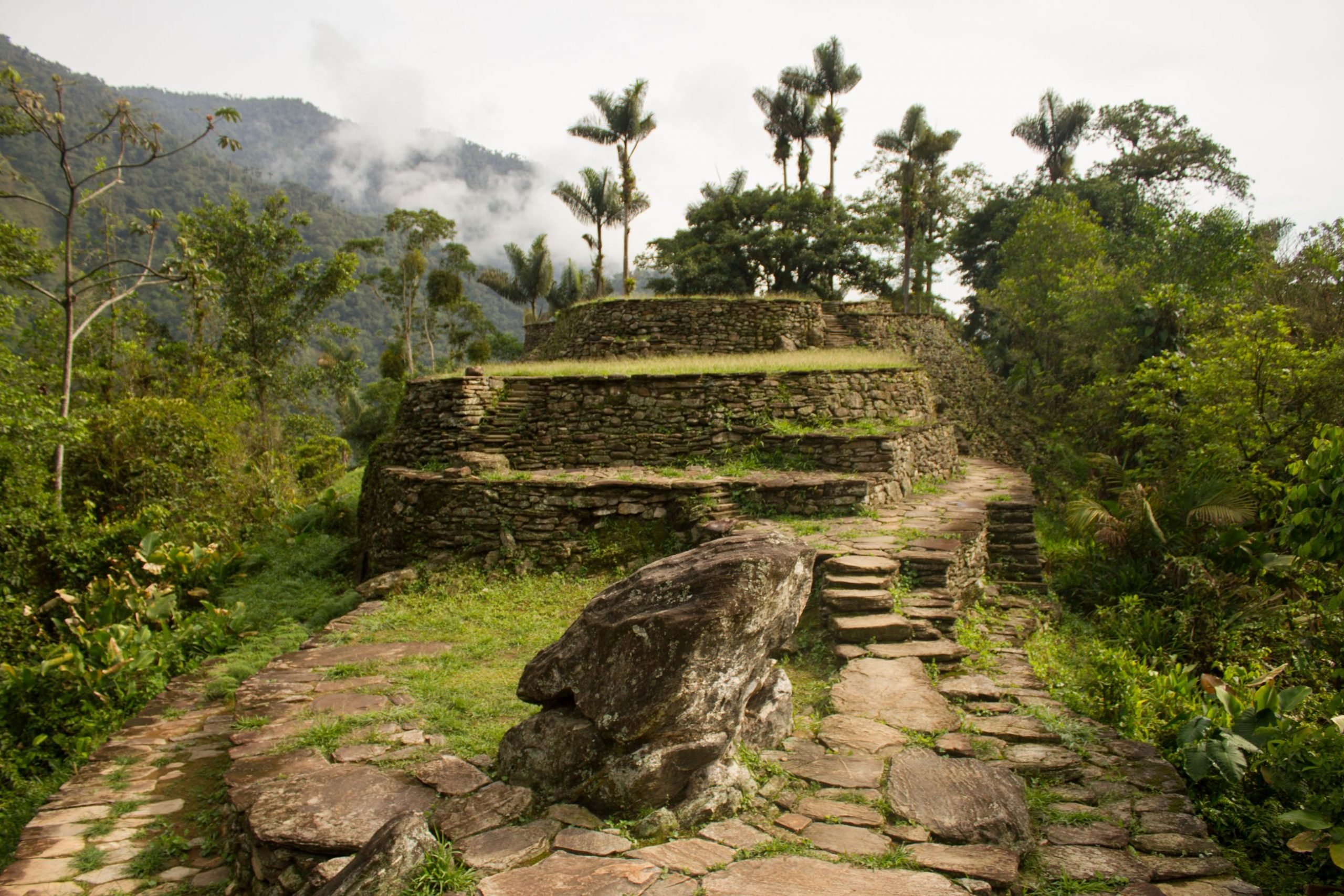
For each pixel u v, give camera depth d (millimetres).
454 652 7461
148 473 17031
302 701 6191
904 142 34094
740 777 4262
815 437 12828
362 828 4105
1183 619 10055
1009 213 40562
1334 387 14078
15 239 20625
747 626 4262
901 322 26984
